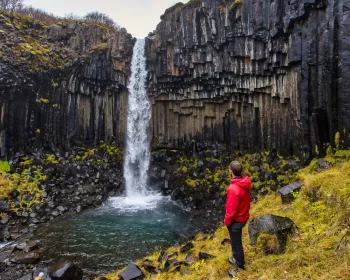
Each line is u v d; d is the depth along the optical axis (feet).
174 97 64.23
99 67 65.21
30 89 58.13
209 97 59.82
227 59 53.78
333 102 37.45
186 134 64.75
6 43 56.03
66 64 63.05
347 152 34.71
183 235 38.19
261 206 31.48
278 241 17.33
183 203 52.06
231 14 51.01
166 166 62.80
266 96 51.24
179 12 58.90
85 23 67.51
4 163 53.31
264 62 48.60
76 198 52.49
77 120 65.46
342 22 36.17
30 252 33.40
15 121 56.34
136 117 67.87
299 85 43.96
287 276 14.24
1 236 37.55
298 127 44.52
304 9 40.96
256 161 51.39
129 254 32.86
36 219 43.73
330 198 21.48
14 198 46.91
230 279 15.81
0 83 53.47
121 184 61.21
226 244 23.40
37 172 54.08
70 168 59.00
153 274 22.13
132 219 45.11
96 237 37.96
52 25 64.95
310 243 16.61
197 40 55.52
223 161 56.59
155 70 63.26
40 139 60.08
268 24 45.93
